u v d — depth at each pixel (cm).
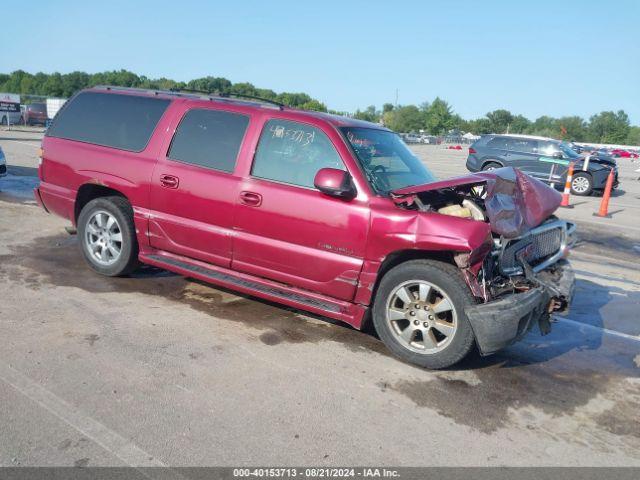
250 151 467
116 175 531
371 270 418
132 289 531
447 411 352
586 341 500
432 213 401
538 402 375
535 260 472
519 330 387
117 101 562
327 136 444
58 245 673
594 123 12662
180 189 493
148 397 339
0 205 891
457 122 11794
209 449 293
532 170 1781
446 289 390
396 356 424
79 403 327
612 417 362
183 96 532
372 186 425
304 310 495
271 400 346
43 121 3772
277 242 450
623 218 1285
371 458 296
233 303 515
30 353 383
